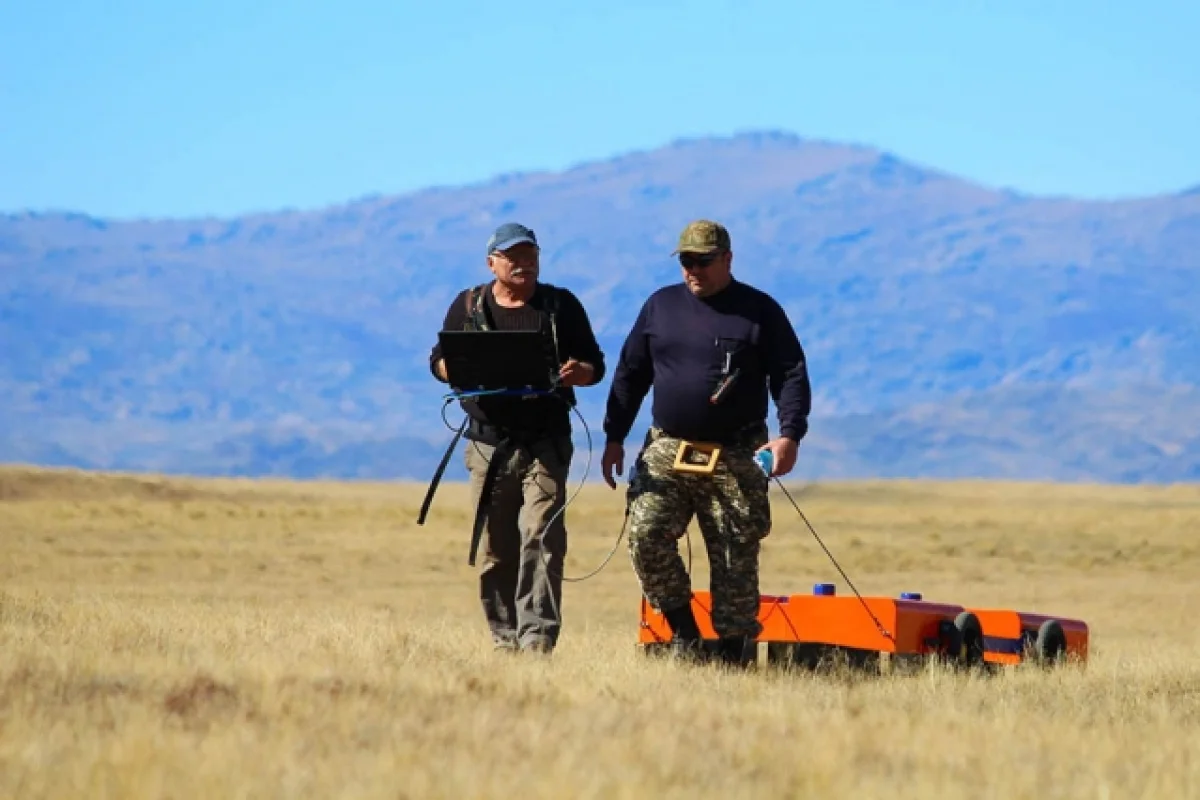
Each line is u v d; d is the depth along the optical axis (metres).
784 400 43.25
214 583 126.88
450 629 53.22
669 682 35.97
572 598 122.06
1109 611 124.62
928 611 45.72
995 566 172.88
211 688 29.81
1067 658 50.28
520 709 30.02
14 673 30.28
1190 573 171.25
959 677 40.97
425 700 30.20
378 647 39.75
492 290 43.75
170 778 22.27
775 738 28.19
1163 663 51.19
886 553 179.50
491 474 43.66
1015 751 27.86
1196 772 25.94
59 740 24.23
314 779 22.67
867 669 45.97
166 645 38.31
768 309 43.47
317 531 187.88
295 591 121.44
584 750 25.81
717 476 43.34
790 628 46.25
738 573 43.56
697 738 27.48
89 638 38.72
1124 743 29.25
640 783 23.36
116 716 26.27
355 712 27.91
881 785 24.38
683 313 43.53
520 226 43.38
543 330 42.97
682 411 43.16
